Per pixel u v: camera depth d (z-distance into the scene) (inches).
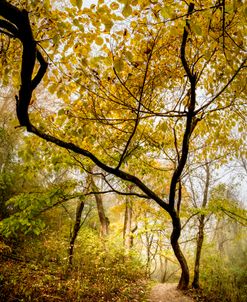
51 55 156.9
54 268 376.8
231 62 164.4
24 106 145.3
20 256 394.9
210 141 285.4
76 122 196.5
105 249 458.0
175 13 159.2
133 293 375.2
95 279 381.1
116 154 305.7
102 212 594.2
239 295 402.6
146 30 162.1
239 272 474.6
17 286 286.8
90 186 382.6
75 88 174.6
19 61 169.8
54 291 305.9
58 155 286.8
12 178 483.5
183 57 178.9
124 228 627.8
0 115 537.0
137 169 375.2
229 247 653.9
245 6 131.0
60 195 306.8
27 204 299.3
